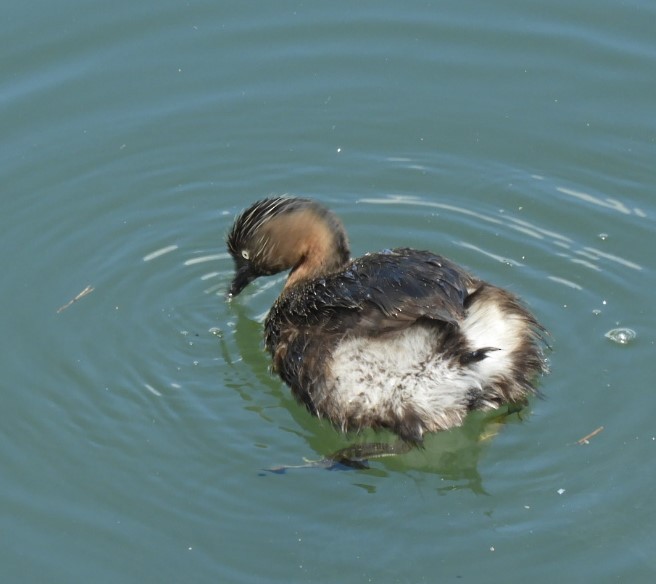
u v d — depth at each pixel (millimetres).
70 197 15203
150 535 10891
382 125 16297
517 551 10500
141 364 12906
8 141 15953
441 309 11203
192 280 14055
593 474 11195
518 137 15992
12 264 14227
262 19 17719
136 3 17734
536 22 17562
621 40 17203
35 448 11812
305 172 15672
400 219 14852
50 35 17406
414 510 10977
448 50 17281
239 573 10484
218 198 15312
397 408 11273
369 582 10336
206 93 16734
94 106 16500
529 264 13945
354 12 17734
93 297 13789
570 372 12328
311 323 12078
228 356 13047
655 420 11703
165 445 11836
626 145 15719
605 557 10383
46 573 10625
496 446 11562
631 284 13531
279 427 12031
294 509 11078
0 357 12930
